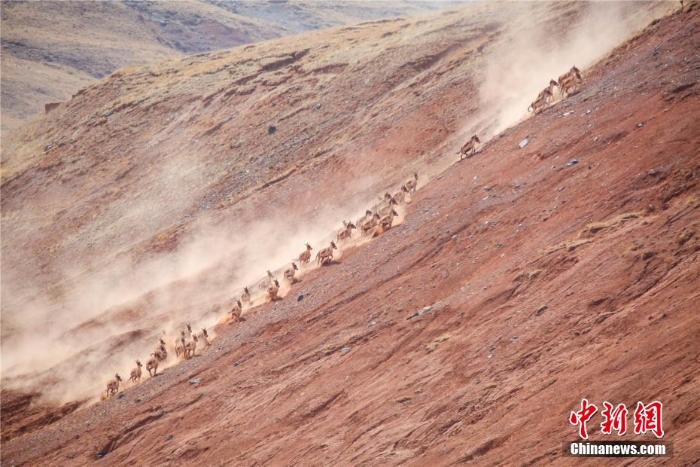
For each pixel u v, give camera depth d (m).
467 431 36.44
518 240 55.44
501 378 38.78
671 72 64.56
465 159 85.50
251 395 57.94
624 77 72.38
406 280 61.97
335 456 42.44
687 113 54.44
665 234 40.31
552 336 39.03
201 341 78.12
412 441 38.66
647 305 35.78
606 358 33.81
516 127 82.25
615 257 41.31
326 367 54.19
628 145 56.66
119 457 60.22
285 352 62.94
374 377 48.97
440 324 49.56
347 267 74.25
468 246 60.62
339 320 63.06
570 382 33.97
